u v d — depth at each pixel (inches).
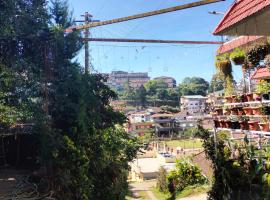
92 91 521.3
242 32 199.5
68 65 507.2
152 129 2581.2
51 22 480.4
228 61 432.1
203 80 2731.3
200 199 579.2
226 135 453.1
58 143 410.9
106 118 551.2
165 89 2684.5
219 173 399.2
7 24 416.5
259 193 337.4
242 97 369.7
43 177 424.2
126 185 585.9
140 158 1939.0
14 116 458.0
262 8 156.6
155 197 938.7
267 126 323.6
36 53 470.9
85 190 416.2
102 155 466.0
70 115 457.7
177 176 748.6
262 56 372.8
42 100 465.1
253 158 381.7
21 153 570.9
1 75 433.7
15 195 384.8
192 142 2249.0
